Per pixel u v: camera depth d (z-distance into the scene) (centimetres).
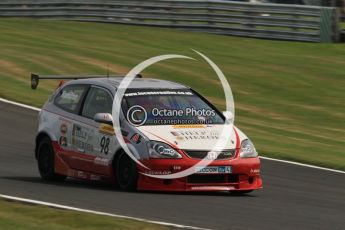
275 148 5619
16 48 9525
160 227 2741
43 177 4141
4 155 4956
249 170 3659
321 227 3005
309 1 12756
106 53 9569
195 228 2783
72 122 3975
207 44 10506
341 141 6294
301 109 7619
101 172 3762
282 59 9731
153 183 3566
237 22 11206
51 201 3338
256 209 3344
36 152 4209
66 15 12156
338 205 3612
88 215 2905
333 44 10744
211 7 11356
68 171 3975
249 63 9438
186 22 11531
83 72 8444
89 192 3612
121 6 11944
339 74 9069
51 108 4188
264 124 6875
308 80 8750
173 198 3481
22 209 3005
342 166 4966
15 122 6188
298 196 3834
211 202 3438
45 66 8625
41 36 10569
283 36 10956
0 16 12300
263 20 11056
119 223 2773
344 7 12444
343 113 7525
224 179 3612
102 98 3909
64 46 9888
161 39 10738
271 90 8294
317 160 5156
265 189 4006
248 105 7669
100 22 12056
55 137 4069
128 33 11112
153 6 11744
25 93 7350
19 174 4288
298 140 6162
